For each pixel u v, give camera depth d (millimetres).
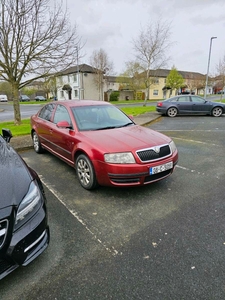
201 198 3246
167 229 2531
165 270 1945
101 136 3477
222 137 7582
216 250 2182
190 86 45562
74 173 4270
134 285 1798
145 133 3668
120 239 2371
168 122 11312
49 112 4996
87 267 1993
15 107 9922
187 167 4582
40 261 2068
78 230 2531
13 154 2561
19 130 8438
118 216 2807
